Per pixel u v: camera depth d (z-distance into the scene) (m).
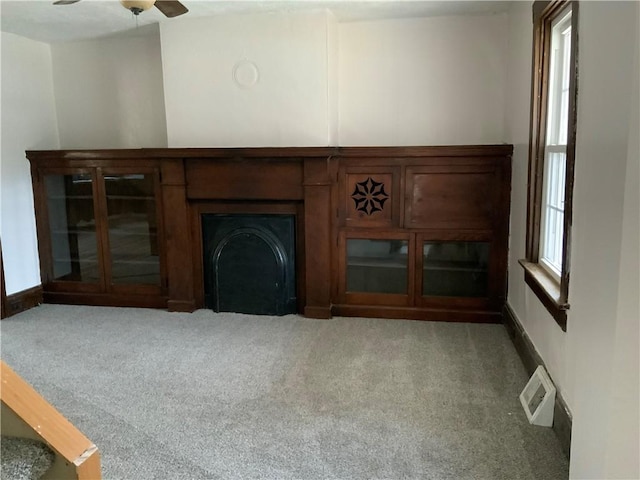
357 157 3.90
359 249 4.09
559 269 2.70
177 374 3.05
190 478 2.06
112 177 4.36
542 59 2.88
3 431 1.03
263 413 2.58
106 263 4.47
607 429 1.44
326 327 3.87
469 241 3.89
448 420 2.48
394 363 3.18
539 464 2.12
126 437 2.37
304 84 3.95
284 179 3.97
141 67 4.62
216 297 4.25
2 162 4.23
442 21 4.05
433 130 4.20
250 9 3.78
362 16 4.01
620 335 1.38
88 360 3.27
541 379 2.54
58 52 4.75
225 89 4.07
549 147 2.89
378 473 2.08
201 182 4.10
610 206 1.42
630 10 1.30
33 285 4.55
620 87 1.35
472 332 3.73
